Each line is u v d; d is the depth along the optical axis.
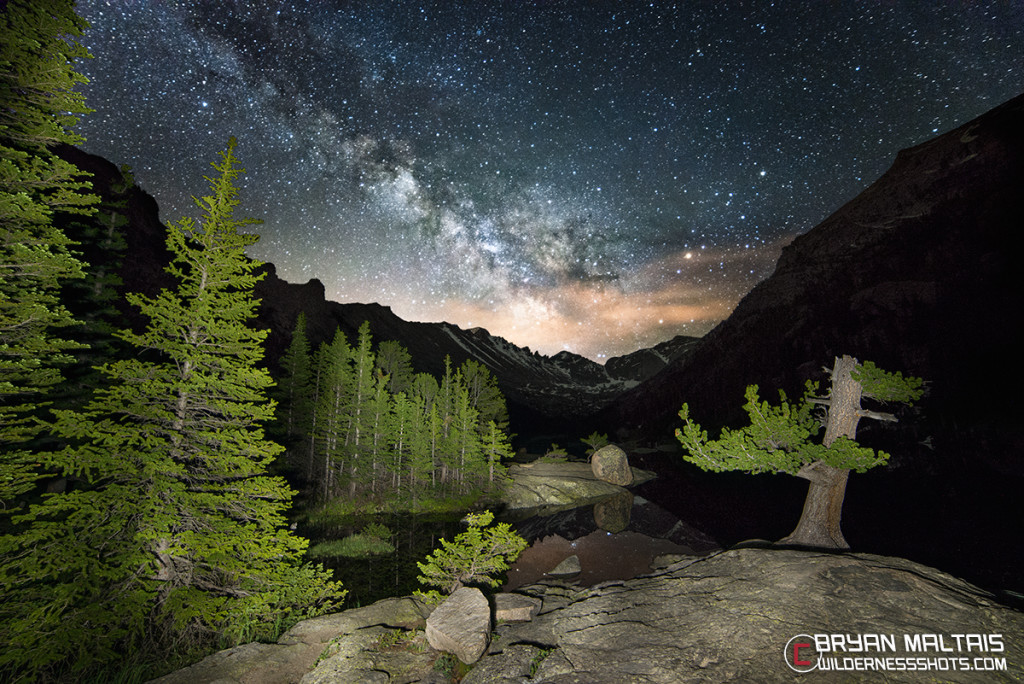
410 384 62.34
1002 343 81.75
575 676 8.57
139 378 12.93
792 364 119.44
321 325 123.94
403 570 24.34
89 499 11.52
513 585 21.42
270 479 13.92
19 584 10.77
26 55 9.68
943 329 93.81
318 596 15.02
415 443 46.38
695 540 31.69
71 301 22.27
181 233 13.44
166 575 12.68
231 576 13.88
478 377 62.38
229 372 13.84
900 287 113.06
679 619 10.53
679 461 88.94
